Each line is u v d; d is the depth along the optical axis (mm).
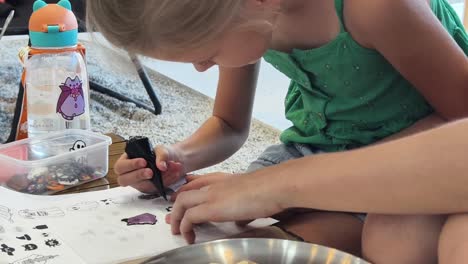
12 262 712
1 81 2547
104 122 2225
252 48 752
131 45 698
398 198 612
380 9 850
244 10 707
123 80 2639
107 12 683
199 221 775
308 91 1035
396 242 654
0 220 810
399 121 993
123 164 931
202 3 660
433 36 859
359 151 666
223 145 1109
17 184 950
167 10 654
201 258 685
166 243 777
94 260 728
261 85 2564
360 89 978
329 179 661
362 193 633
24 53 1104
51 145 1060
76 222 825
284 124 2230
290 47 988
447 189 583
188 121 2283
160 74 2797
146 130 2184
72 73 1102
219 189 775
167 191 926
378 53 928
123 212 863
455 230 574
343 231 846
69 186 964
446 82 868
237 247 695
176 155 1013
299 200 689
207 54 723
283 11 917
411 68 873
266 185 720
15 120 1199
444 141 593
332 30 940
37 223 814
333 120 1029
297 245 689
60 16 1090
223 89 1138
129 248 761
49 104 1099
